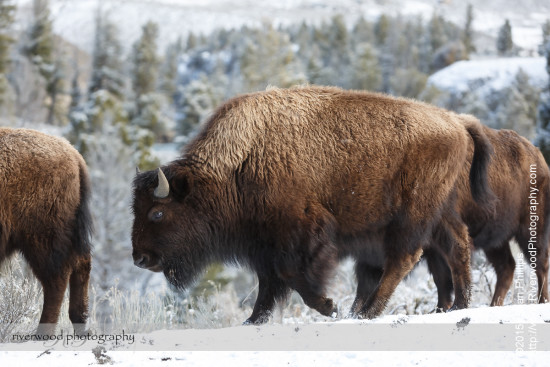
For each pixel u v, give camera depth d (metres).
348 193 24.72
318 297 24.14
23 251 23.31
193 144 25.66
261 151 24.50
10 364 15.54
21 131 23.83
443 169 25.31
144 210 24.66
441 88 187.75
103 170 108.12
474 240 30.06
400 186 24.94
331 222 24.64
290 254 24.11
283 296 24.97
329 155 24.69
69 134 130.12
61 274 23.44
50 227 23.27
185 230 24.72
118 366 15.08
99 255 91.62
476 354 15.38
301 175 24.39
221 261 25.89
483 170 26.94
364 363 14.81
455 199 26.38
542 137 76.44
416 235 25.08
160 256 24.73
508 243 32.25
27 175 22.97
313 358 15.30
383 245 25.47
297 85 26.61
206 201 24.72
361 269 28.09
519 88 159.62
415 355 15.43
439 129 25.39
